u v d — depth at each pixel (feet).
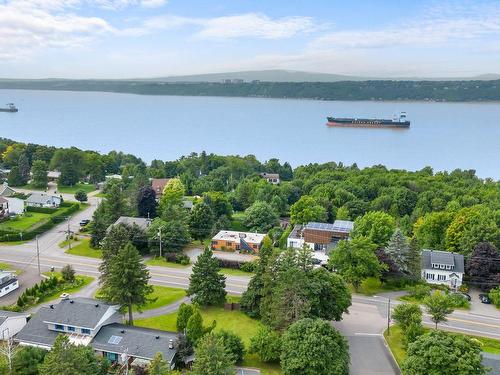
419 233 380.17
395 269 306.76
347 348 203.62
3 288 285.02
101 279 276.62
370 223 357.20
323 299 235.40
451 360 175.42
